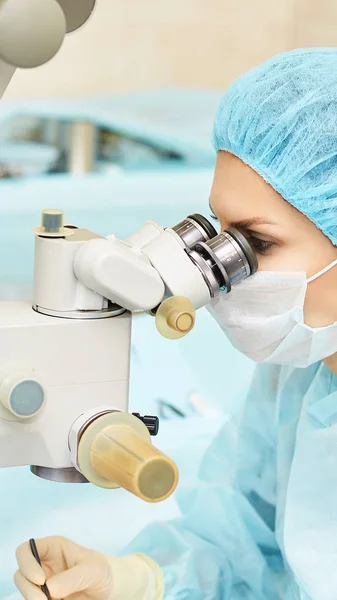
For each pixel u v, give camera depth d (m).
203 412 1.76
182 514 1.46
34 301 0.81
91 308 0.78
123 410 0.81
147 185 2.12
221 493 1.42
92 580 0.97
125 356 0.80
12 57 0.62
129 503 1.53
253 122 1.04
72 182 2.12
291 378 1.39
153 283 0.78
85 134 2.16
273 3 2.17
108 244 0.77
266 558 1.39
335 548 1.24
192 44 2.20
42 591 0.92
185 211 2.08
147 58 2.20
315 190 1.01
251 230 1.06
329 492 1.27
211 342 1.93
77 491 1.56
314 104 1.03
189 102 2.22
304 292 1.02
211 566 1.34
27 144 2.15
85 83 2.19
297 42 2.14
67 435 0.79
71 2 0.74
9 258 1.94
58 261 0.77
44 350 0.77
